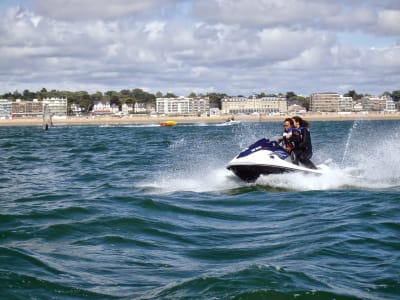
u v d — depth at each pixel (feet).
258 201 39.29
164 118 571.28
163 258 24.95
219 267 23.40
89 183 52.70
